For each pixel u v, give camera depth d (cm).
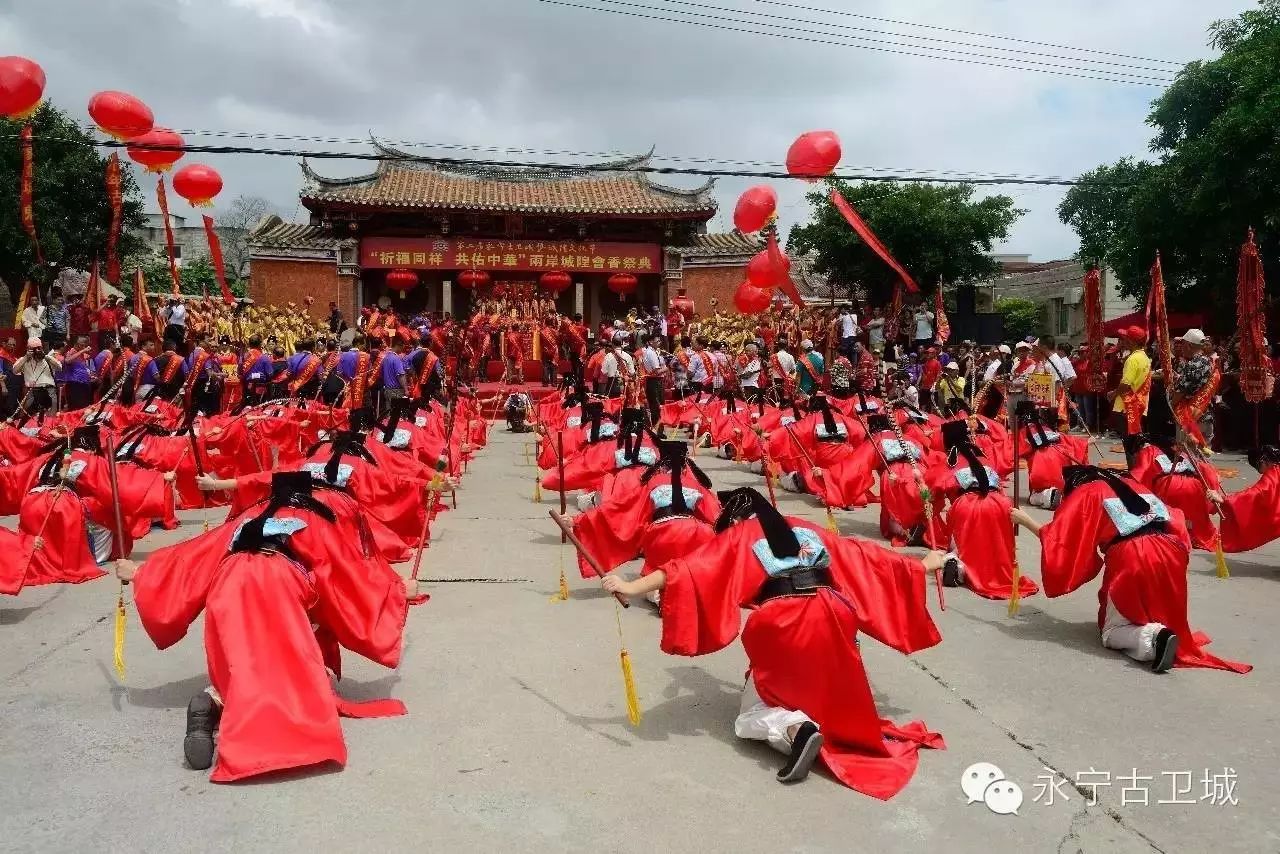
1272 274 1884
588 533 734
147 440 985
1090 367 1686
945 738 501
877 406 1220
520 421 2188
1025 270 4653
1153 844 398
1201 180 1788
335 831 397
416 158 2052
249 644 452
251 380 1883
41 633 661
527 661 615
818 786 446
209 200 1480
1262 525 823
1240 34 1903
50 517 751
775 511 477
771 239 1802
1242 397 1705
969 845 396
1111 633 639
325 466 729
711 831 404
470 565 866
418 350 1628
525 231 3494
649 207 3419
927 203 3052
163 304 2700
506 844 390
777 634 453
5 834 392
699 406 1844
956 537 796
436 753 475
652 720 522
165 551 491
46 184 2320
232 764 432
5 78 1036
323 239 3438
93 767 455
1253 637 674
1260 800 435
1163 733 508
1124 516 626
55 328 2064
